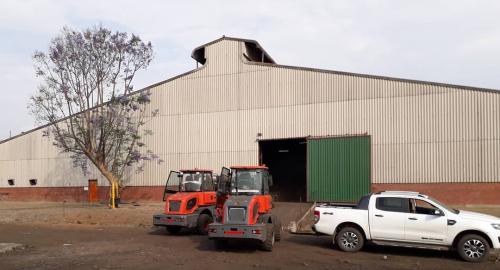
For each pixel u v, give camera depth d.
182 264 12.16
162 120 33.62
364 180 26.84
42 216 25.75
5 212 28.08
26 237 17.77
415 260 13.08
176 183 19.75
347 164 27.41
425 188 25.38
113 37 32.66
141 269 11.47
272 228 14.72
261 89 30.48
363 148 27.05
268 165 39.22
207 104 32.22
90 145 32.06
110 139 33.91
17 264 12.02
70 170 37.50
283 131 29.47
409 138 25.98
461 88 24.94
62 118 33.06
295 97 29.33
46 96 32.22
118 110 33.66
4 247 14.45
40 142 39.16
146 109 34.16
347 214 14.45
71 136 32.66
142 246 15.23
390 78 26.70
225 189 15.69
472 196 24.27
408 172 25.86
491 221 13.07
